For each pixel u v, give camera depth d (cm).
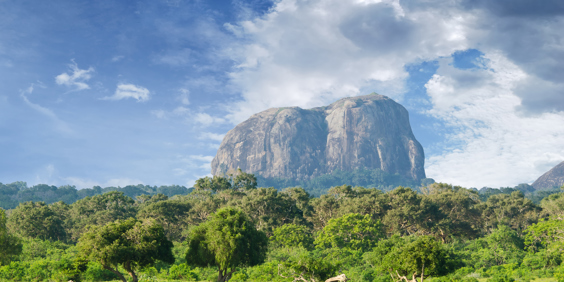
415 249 3916
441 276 4231
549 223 7338
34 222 10256
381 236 8225
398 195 10569
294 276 3656
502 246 7081
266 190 11194
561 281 4591
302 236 8125
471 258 6744
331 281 2234
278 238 8212
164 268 5847
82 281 4875
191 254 4581
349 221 8144
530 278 4991
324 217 10831
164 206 10800
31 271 4906
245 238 4422
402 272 4059
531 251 7131
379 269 4612
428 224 9988
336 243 7856
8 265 5028
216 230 4391
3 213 4875
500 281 4784
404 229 10250
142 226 4494
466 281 4622
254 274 5097
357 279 4994
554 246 5975
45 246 7619
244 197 11038
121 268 5631
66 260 5212
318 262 3653
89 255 4241
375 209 10300
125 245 4291
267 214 10581
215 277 5084
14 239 5012
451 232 10181
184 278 5184
